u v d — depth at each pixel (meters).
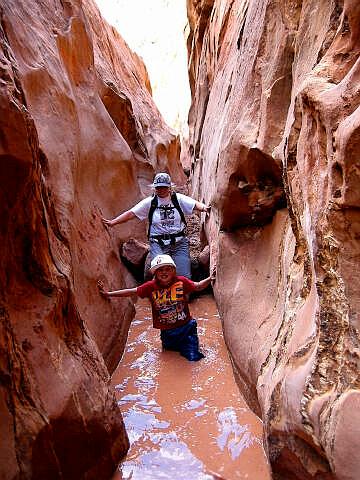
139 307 5.48
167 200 5.40
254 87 4.25
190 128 14.23
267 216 4.22
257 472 2.84
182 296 4.32
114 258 5.01
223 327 4.54
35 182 2.46
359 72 2.22
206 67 10.32
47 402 2.44
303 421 2.29
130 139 7.72
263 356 3.24
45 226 2.62
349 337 2.15
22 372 2.39
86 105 5.11
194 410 3.50
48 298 2.64
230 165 4.23
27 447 2.31
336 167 2.22
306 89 2.53
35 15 4.21
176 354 4.38
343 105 2.23
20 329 2.46
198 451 3.05
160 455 3.03
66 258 3.07
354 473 1.92
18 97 2.34
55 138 3.64
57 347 2.66
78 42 5.16
